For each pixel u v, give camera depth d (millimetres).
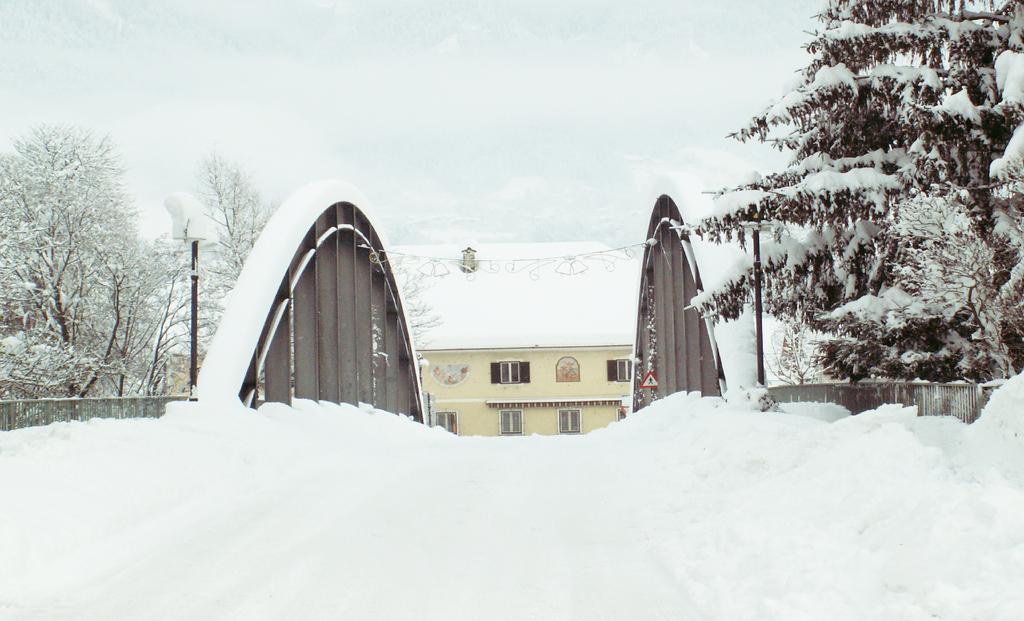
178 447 13891
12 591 7500
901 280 18250
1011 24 17953
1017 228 16812
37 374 33188
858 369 18688
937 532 6375
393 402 40250
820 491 8797
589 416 68938
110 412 17438
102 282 39906
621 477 14055
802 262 20156
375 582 7914
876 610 6031
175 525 10242
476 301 72375
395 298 40562
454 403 69062
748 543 8172
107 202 40625
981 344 16938
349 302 33250
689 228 19719
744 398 19594
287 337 26891
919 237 16844
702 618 6777
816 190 18375
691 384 32375
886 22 18438
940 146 17156
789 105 18438
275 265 24656
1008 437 9344
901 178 18188
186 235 19328
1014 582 5625
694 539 8977
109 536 9531
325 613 6988
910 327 17547
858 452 9016
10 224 35750
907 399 15953
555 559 8750
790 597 6508
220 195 46344
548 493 12695
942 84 17969
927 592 5941
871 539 7117
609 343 68688
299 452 17234
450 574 8195
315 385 28891
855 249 19984
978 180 17297
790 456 11789
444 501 12039
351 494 12586
